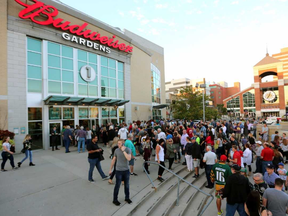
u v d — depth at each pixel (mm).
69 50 14398
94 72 16125
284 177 6188
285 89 56406
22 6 11703
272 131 15680
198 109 26828
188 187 6961
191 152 8117
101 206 4719
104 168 7992
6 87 10852
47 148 12352
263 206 3668
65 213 4359
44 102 12477
